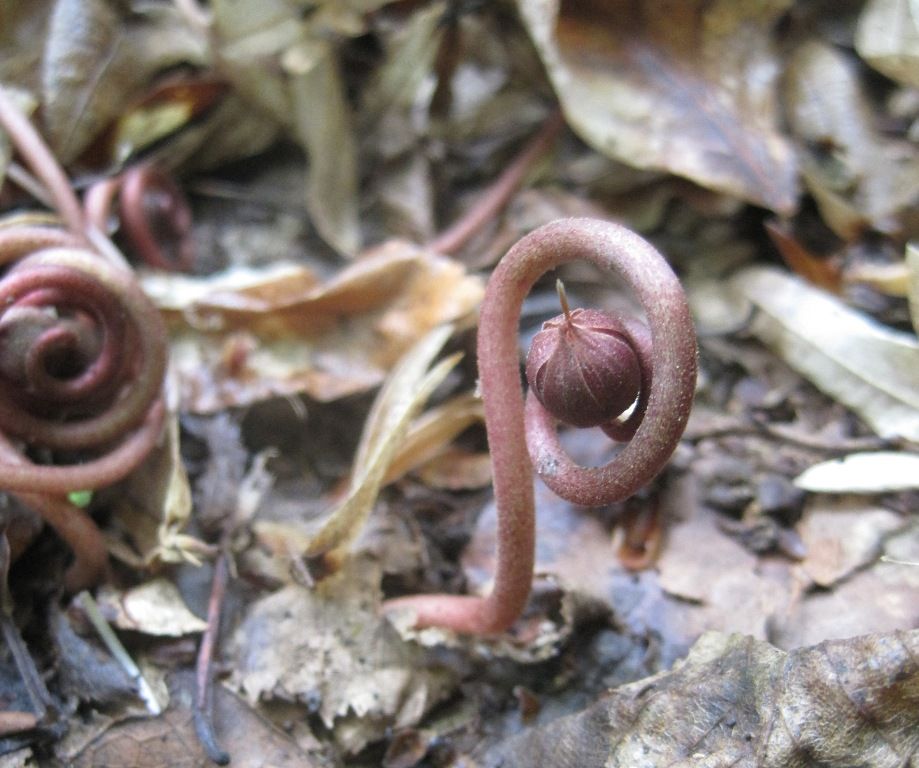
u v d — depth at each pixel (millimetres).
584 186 157
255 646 122
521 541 110
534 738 114
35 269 115
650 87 146
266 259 160
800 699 105
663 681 112
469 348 147
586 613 124
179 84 153
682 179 151
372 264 143
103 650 119
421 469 138
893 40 138
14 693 116
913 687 102
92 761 113
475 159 165
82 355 123
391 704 120
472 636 123
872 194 141
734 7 144
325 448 142
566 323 98
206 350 143
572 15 146
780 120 146
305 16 153
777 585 124
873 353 133
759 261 148
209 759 114
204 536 130
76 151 152
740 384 140
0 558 119
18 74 148
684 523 130
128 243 156
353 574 126
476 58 164
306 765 114
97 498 129
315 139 158
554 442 105
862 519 126
